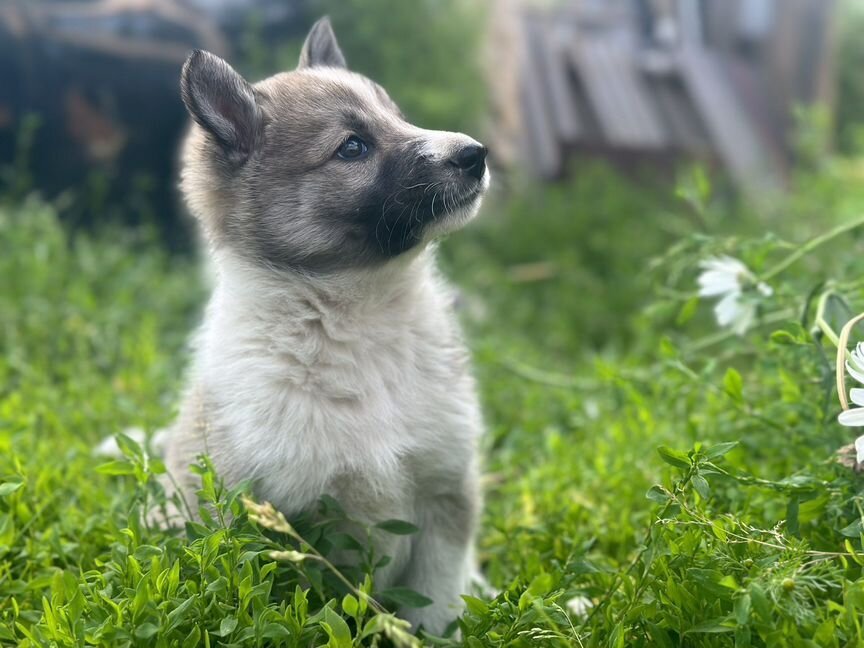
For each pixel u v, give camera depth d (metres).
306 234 0.56
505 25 1.54
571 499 0.63
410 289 0.57
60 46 1.20
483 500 0.66
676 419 0.69
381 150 0.57
